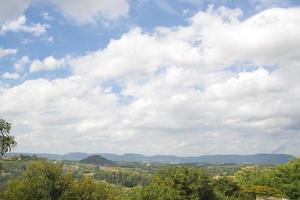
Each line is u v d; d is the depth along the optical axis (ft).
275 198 364.99
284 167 450.30
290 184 419.74
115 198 182.70
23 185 150.41
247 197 336.49
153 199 203.62
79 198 156.15
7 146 83.46
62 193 155.22
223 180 339.98
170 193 213.87
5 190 154.61
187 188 244.63
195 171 255.09
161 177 247.70
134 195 208.13
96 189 167.53
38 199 150.71
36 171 157.79
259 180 447.83
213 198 261.03
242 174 501.15
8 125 84.12
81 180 167.73
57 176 157.58
